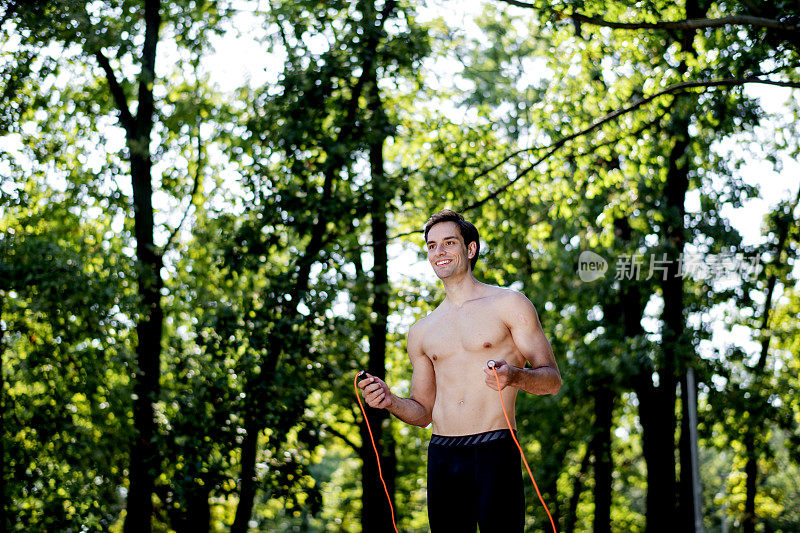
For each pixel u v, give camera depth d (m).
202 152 13.07
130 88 12.66
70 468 11.55
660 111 10.66
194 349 12.66
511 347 3.58
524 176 11.45
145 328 12.10
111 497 11.77
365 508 14.20
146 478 11.55
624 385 14.16
